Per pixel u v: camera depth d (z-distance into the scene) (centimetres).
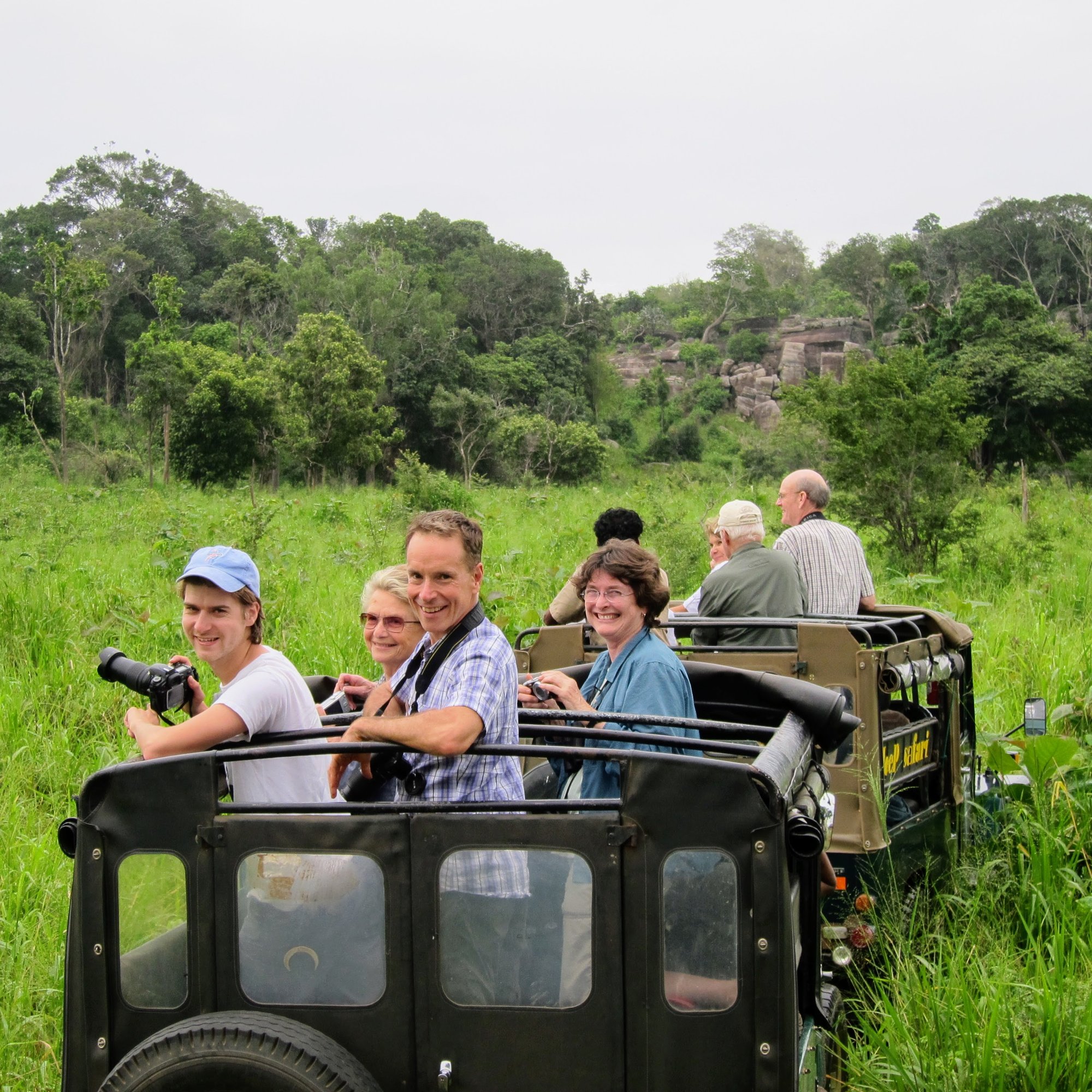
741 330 10775
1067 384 4291
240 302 7994
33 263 8988
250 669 327
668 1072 260
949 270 10425
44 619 950
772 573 532
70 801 620
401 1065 271
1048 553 1473
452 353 7419
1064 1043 370
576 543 1670
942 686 498
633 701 352
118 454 4366
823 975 356
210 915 277
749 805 257
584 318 9556
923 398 1477
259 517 1554
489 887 267
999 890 480
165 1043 261
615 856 262
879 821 422
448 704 298
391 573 430
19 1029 407
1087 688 766
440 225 10700
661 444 8525
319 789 326
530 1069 266
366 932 272
